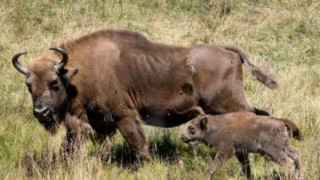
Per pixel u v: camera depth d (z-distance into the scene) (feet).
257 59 133.59
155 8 159.53
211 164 81.82
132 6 160.04
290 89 115.55
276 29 148.77
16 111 102.78
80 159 81.30
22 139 92.27
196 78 85.71
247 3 160.35
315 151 82.48
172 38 142.31
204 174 82.58
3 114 99.96
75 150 83.71
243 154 82.53
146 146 87.15
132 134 86.48
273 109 102.99
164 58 86.48
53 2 160.86
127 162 88.99
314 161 80.02
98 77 85.51
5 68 123.24
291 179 75.87
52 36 143.84
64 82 84.99
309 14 154.51
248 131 80.33
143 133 87.25
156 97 86.43
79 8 158.20
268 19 152.46
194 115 87.35
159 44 87.76
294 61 134.62
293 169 76.43
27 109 104.12
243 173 82.17
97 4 160.35
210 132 83.30
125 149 91.50
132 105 86.89
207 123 83.46
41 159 84.28
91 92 85.92
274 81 86.63
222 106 86.17
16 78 119.03
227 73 85.81
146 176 81.25
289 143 82.17
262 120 79.82
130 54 86.79
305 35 147.23
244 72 125.49
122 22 151.74
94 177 76.28
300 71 127.24
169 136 93.71
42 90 83.46
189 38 143.33
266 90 115.24
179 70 85.92
